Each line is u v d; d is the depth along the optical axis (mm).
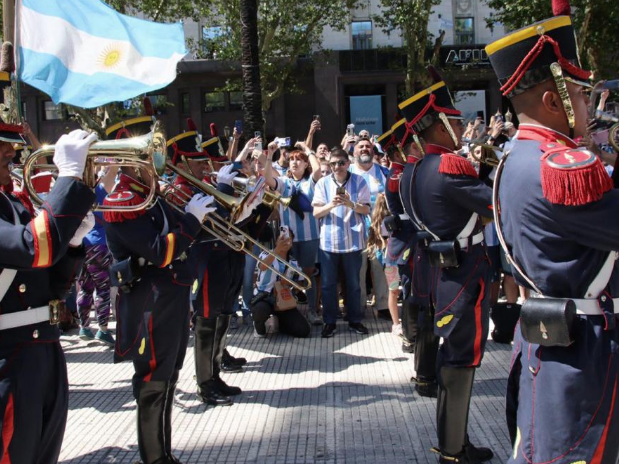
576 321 1999
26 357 2260
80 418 4367
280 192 6359
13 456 2180
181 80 23953
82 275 6277
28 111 24062
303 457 3672
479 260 3438
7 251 2074
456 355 3365
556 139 2080
